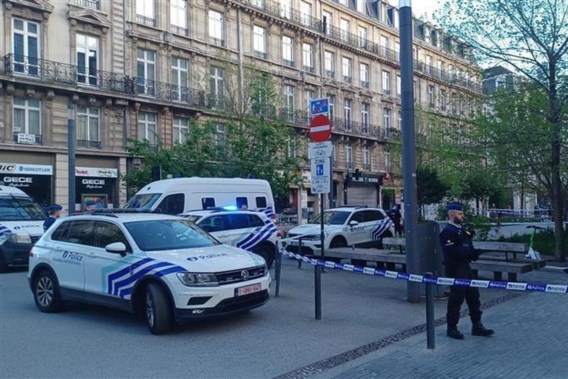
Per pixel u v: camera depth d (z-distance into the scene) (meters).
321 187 8.89
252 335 7.52
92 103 28.84
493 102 17.61
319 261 8.47
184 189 16.69
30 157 26.86
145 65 31.56
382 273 7.33
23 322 8.39
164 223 8.92
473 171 18.61
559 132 15.61
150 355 6.58
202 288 7.39
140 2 31.47
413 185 10.01
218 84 35.12
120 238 8.42
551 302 9.84
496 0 16.55
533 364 6.09
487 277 12.99
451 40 18.25
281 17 39.56
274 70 39.28
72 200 19.28
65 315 8.89
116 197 29.86
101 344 7.08
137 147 26.17
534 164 16.94
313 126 9.07
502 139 16.75
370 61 48.94
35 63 26.98
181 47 32.84
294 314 8.88
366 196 48.47
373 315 8.80
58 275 8.98
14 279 13.15
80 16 28.44
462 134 18.22
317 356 6.53
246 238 14.20
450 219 7.43
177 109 32.31
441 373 5.80
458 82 18.89
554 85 15.91
